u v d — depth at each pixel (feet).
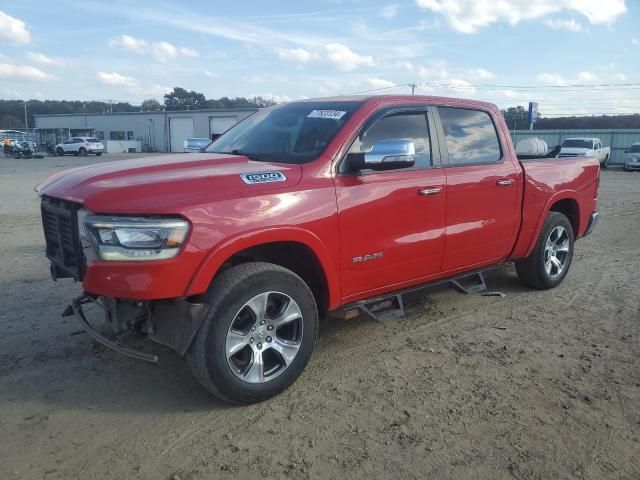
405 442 10.32
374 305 14.12
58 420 11.03
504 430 10.75
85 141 168.55
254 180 11.57
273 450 10.06
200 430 10.72
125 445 10.21
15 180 68.49
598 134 128.26
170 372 13.19
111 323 11.63
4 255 24.75
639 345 15.03
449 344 14.99
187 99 376.27
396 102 14.49
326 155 12.77
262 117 15.99
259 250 12.39
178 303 10.79
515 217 17.52
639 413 11.44
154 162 12.91
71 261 12.16
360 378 12.92
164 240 10.21
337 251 12.72
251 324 11.48
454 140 15.88
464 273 16.81
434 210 14.76
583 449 10.16
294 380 12.25
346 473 9.41
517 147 23.13
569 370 13.42
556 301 18.81
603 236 31.65
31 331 15.56
